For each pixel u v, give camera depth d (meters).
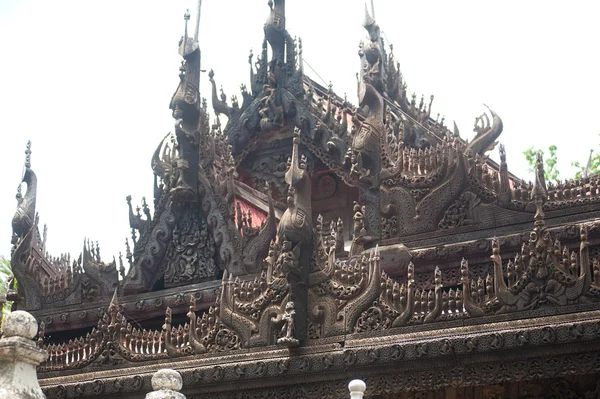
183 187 30.47
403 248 27.86
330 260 25.20
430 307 23.78
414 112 34.69
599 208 26.62
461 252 27.34
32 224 32.69
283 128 31.88
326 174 31.67
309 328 24.95
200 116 31.23
